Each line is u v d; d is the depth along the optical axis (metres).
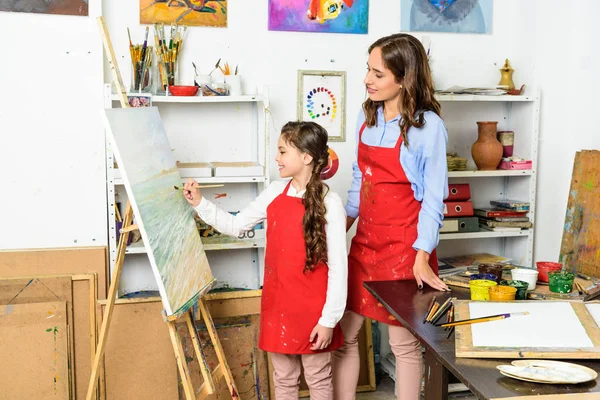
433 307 1.86
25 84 2.81
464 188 3.24
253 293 2.94
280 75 3.11
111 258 2.82
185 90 2.79
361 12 3.15
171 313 2.06
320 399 2.33
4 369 2.71
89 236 2.94
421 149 2.18
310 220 2.17
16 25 2.77
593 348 1.50
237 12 3.03
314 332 2.21
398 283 2.22
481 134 3.23
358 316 2.42
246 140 3.12
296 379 2.37
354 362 2.46
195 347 2.36
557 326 1.61
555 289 2.00
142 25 2.93
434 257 2.32
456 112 3.38
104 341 2.40
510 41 3.38
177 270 2.17
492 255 3.37
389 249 2.28
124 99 2.32
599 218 2.93
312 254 2.19
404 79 2.16
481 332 1.59
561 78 3.29
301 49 3.11
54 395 2.75
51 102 2.84
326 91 3.15
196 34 3.00
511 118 3.42
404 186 2.23
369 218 2.33
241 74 3.07
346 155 3.22
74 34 2.82
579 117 3.25
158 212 2.13
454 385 3.04
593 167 3.01
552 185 3.35
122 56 2.92
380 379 3.27
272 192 2.37
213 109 3.07
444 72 3.31
